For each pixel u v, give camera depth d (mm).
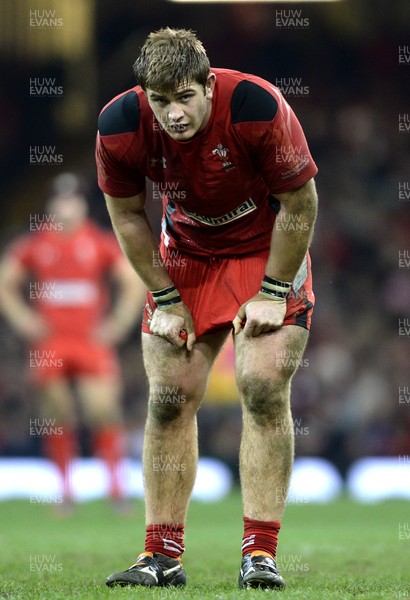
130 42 77062
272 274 16938
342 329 66562
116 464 39688
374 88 76250
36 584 17531
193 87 15461
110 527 33750
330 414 60500
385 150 74688
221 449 56094
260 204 17312
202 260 17688
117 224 17359
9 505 44656
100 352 40094
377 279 69312
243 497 17203
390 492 53406
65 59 77438
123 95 16438
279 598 14719
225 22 76500
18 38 69438
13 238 75875
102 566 21156
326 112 75938
